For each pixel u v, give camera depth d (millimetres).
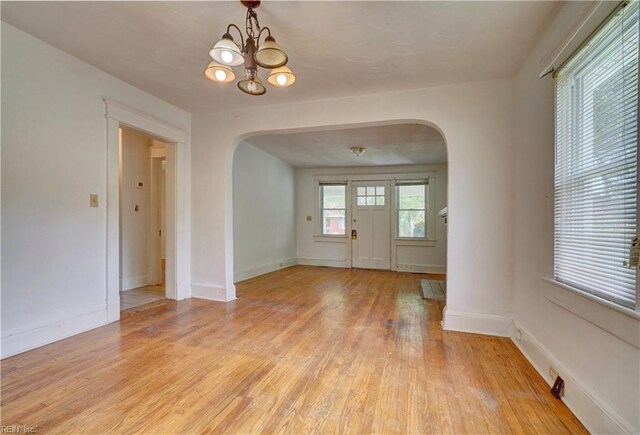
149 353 2307
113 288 2982
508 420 1569
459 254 2865
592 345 1508
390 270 6598
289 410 1640
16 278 2221
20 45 2223
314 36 2154
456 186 2873
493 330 2756
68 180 2564
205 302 3734
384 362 2197
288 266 6906
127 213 4375
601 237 1490
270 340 2582
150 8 1908
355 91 3082
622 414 1297
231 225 3922
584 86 1644
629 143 1311
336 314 3328
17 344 2234
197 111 3807
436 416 1597
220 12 1929
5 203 2158
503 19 1952
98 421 1534
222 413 1609
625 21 1320
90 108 2730
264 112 3582
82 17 2023
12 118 2189
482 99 2816
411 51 2342
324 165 6887
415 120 3037
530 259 2314
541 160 2133
